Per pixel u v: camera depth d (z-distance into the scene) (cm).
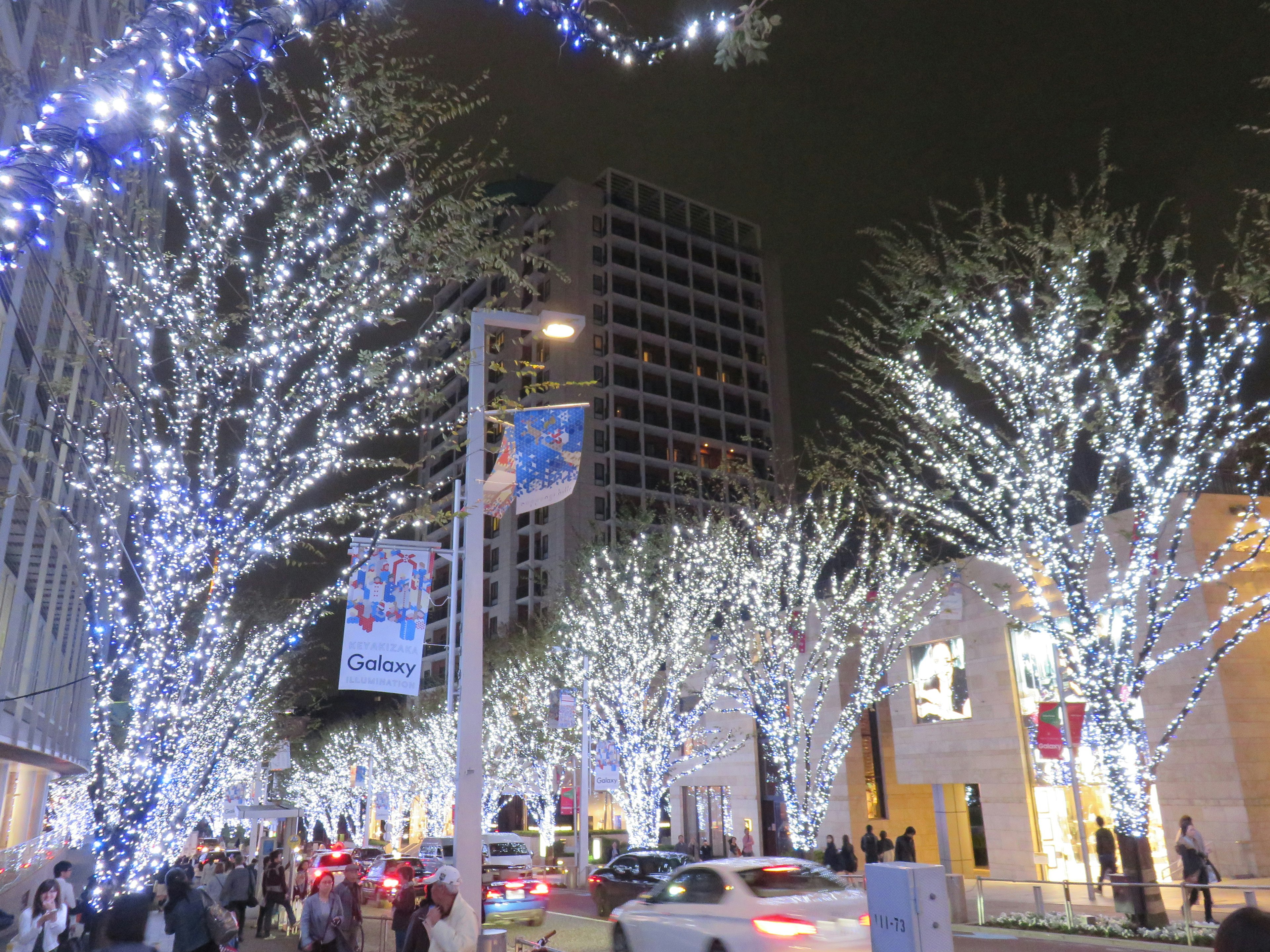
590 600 2989
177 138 994
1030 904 2070
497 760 4841
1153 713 2319
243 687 1727
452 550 2502
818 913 1056
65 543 2669
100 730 1068
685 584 2742
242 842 5981
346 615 1412
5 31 1518
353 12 427
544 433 1255
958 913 1814
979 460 1803
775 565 2373
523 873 2147
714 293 10500
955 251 1642
